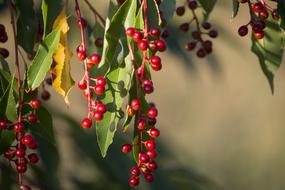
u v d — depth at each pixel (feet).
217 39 6.70
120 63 4.40
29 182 5.76
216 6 6.29
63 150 6.12
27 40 4.59
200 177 6.24
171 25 5.87
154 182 6.14
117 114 4.41
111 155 6.10
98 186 6.06
